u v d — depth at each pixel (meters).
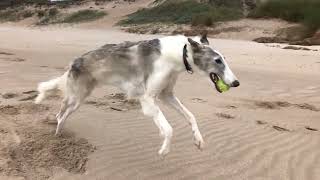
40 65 4.66
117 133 2.46
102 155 2.18
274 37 10.47
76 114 2.72
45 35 11.02
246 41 10.29
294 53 7.30
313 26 10.56
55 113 2.68
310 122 3.06
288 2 12.05
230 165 2.21
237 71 5.16
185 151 2.32
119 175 2.02
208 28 12.41
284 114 3.24
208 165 2.19
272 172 2.17
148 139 2.42
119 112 2.84
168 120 2.76
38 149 2.15
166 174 2.07
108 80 2.17
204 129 2.67
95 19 17.17
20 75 3.88
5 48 6.71
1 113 2.62
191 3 15.18
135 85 2.10
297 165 2.26
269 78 4.74
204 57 1.97
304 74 5.21
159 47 2.03
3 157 2.04
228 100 3.53
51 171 1.99
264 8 12.45
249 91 3.95
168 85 2.10
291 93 4.00
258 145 2.49
